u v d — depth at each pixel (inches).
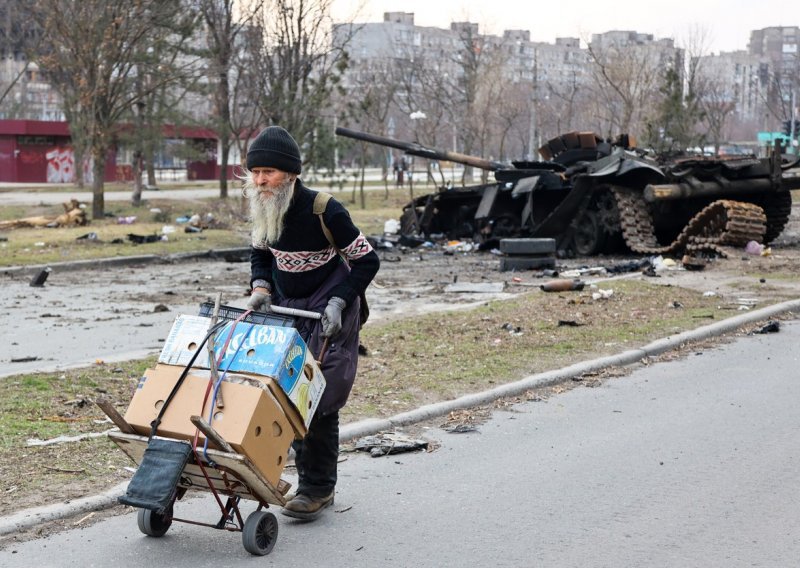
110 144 1593.3
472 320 579.5
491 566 238.7
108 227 1266.0
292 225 256.2
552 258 923.4
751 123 4682.6
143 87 1498.5
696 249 973.2
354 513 277.4
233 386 231.5
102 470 299.9
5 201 1681.8
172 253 1030.4
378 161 3142.2
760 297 679.7
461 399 399.9
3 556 242.4
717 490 295.4
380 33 4852.4
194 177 2566.4
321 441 269.6
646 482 303.6
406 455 335.0
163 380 239.1
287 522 270.4
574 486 300.2
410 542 254.7
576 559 243.0
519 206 1242.6
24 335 566.3
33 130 2322.8
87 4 1305.4
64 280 858.1
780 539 255.8
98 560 240.2
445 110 2432.3
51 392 396.8
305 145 1409.9
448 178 2615.7
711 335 552.7
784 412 388.2
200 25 1419.8
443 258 1091.3
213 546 251.0
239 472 230.5
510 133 2987.2
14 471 297.0
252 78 1385.3
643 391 427.2
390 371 447.5
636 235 1053.2
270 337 236.8
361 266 260.1
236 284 823.1
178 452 227.0
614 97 2364.7
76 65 1330.0
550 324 566.3
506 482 304.7
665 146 1760.6
